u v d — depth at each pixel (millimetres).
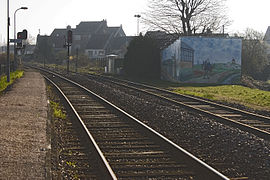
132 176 7891
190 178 7816
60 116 15430
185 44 41625
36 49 115625
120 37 115625
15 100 20328
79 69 69938
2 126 12906
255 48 55812
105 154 9562
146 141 11117
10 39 32188
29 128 12625
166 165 8617
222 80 42625
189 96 24328
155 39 48438
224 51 42531
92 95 23766
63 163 8820
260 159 9273
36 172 7766
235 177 7910
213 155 9641
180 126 13617
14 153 9250
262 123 14812
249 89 33969
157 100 22453
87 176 7949
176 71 42344
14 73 45219
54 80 38312
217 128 13203
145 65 46969
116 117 15367
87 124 13719
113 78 44375
